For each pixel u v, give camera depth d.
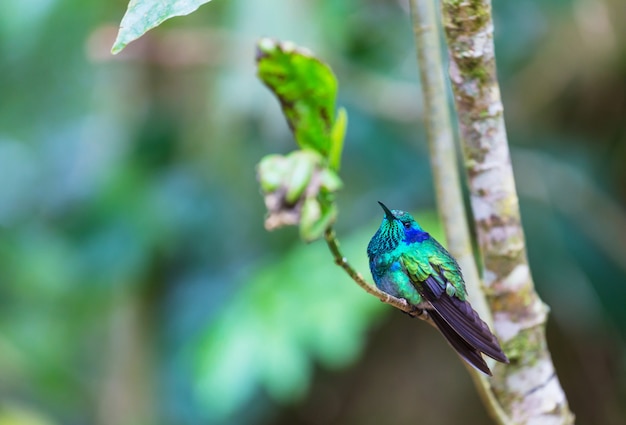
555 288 10.06
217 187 10.41
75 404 11.88
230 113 9.54
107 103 11.16
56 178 11.38
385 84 10.16
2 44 10.67
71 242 11.22
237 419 10.56
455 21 3.59
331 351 7.92
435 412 10.84
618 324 10.13
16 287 11.70
